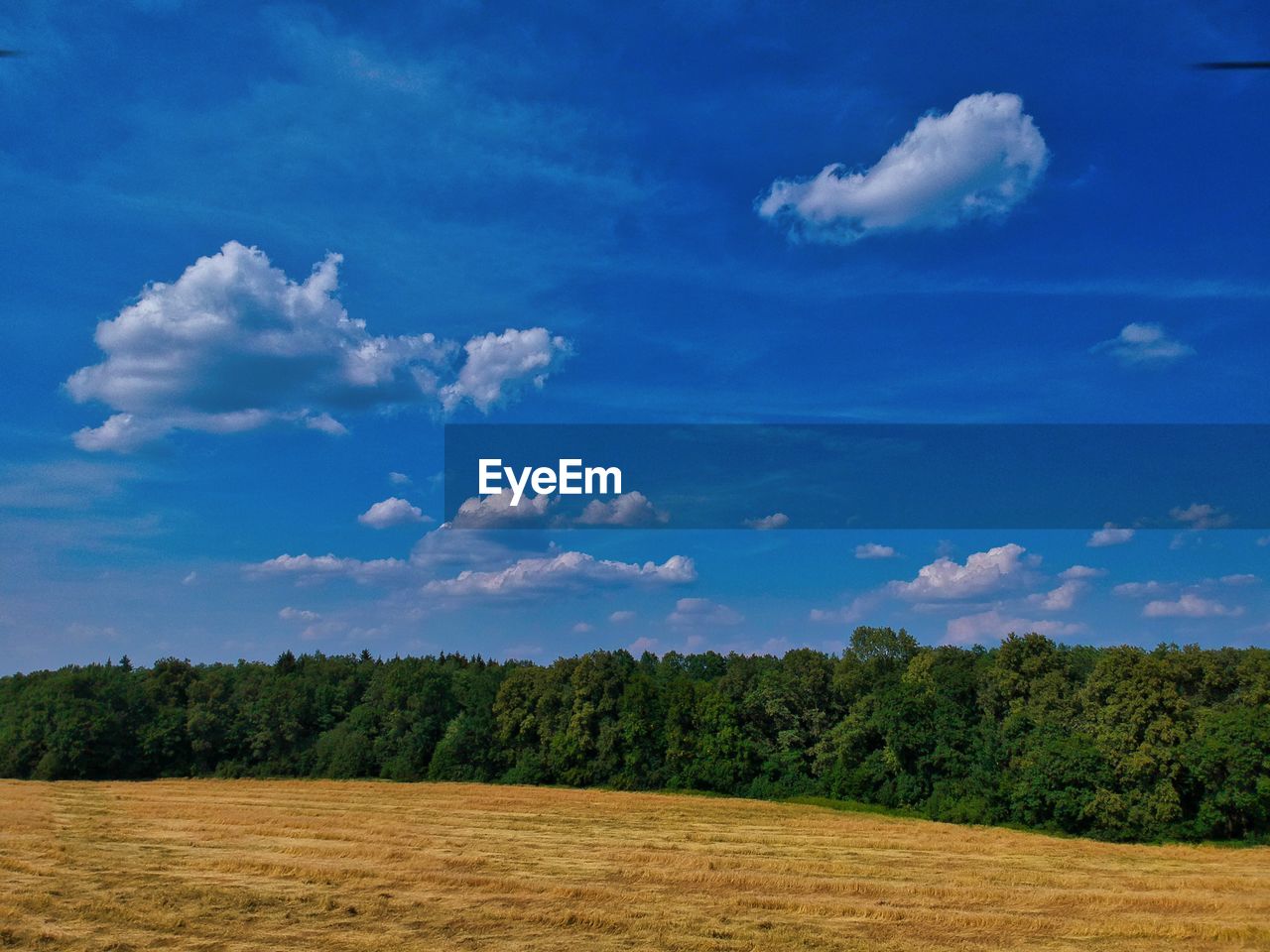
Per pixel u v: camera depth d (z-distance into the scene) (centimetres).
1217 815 5944
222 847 4447
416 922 2928
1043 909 3481
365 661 12581
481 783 8988
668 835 5469
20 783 8656
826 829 6084
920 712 7494
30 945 2553
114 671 10812
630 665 11200
